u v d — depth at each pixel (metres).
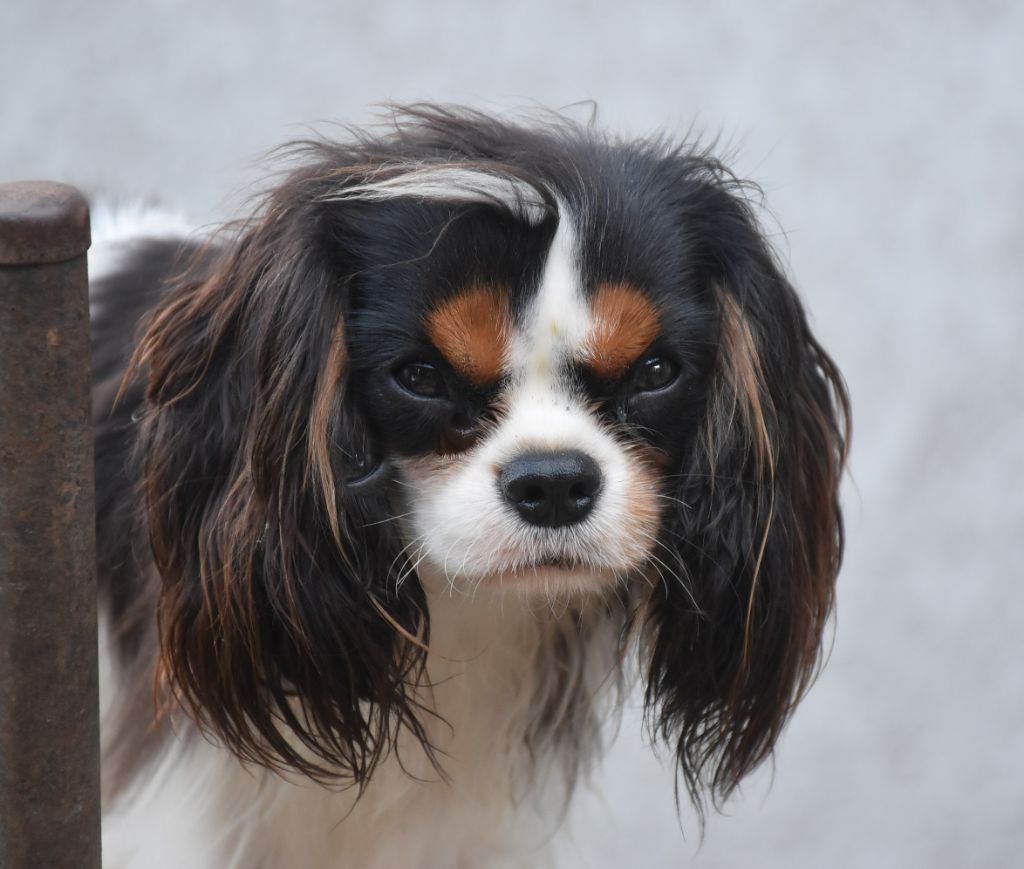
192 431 5.01
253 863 5.73
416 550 4.96
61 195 3.61
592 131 5.44
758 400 5.13
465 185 4.67
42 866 3.98
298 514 4.83
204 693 5.07
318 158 5.10
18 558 3.75
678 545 5.21
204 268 5.34
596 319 4.73
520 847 6.09
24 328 3.61
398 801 5.68
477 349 4.71
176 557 5.03
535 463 4.71
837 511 5.64
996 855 8.04
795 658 5.49
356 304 4.79
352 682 5.02
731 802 8.20
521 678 5.73
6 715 3.87
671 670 5.52
